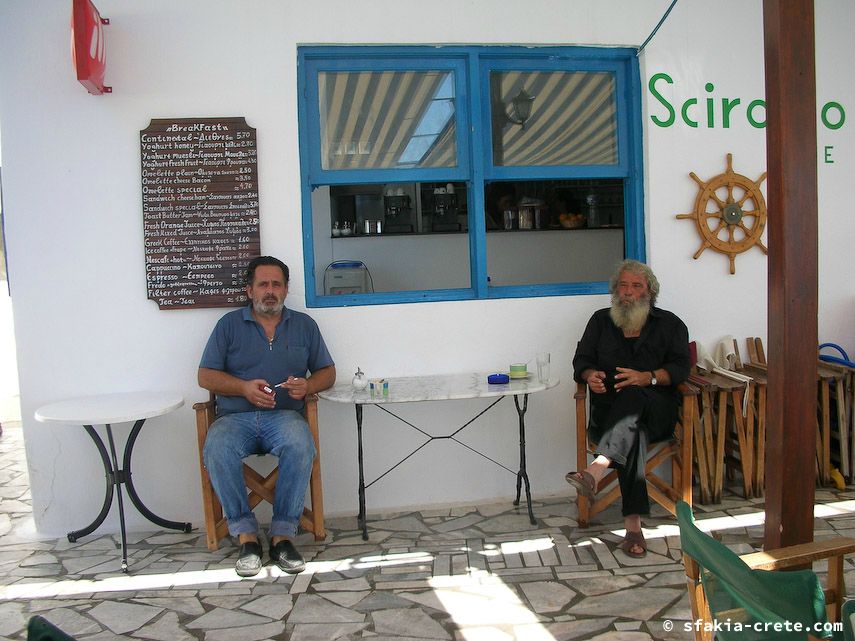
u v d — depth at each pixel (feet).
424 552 11.21
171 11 12.44
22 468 17.33
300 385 11.49
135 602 9.80
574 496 13.62
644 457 11.02
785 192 7.34
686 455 11.83
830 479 13.51
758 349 14.12
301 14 12.69
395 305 13.25
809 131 7.34
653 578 9.99
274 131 12.69
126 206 12.53
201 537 12.32
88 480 12.69
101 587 10.34
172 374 12.73
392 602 9.57
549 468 13.71
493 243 24.45
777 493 7.54
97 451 12.67
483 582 10.07
